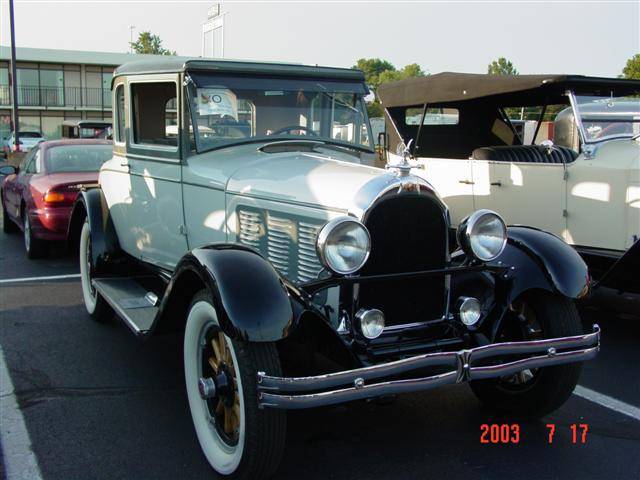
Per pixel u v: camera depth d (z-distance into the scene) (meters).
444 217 3.58
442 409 4.18
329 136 4.77
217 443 3.35
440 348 3.58
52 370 4.74
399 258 3.47
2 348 5.18
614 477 3.38
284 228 3.71
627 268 5.22
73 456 3.53
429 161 7.75
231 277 3.06
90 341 5.37
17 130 22.23
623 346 5.50
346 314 3.38
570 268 3.72
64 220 8.07
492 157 7.07
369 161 4.73
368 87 4.93
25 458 3.50
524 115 9.49
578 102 6.63
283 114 4.62
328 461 3.52
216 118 4.45
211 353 3.47
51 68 35.97
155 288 5.13
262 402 2.89
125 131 5.27
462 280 3.77
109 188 5.70
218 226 4.21
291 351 3.51
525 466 3.48
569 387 3.73
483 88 7.10
